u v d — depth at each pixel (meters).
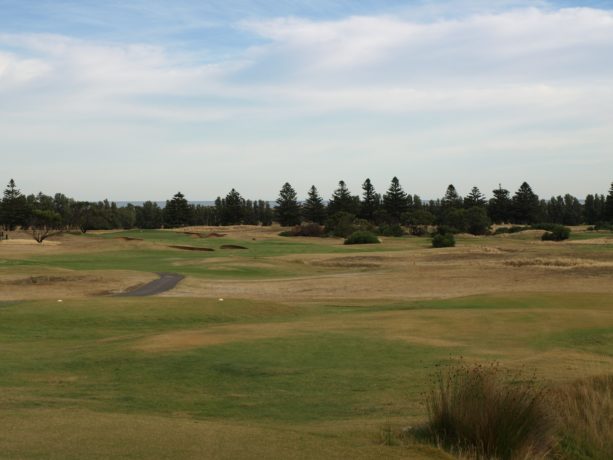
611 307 28.88
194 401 12.59
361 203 176.38
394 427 9.84
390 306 31.53
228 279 51.31
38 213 116.75
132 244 95.56
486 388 9.24
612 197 160.38
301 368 15.86
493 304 29.73
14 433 8.49
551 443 9.04
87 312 27.38
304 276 54.66
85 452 7.52
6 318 26.09
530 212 169.25
